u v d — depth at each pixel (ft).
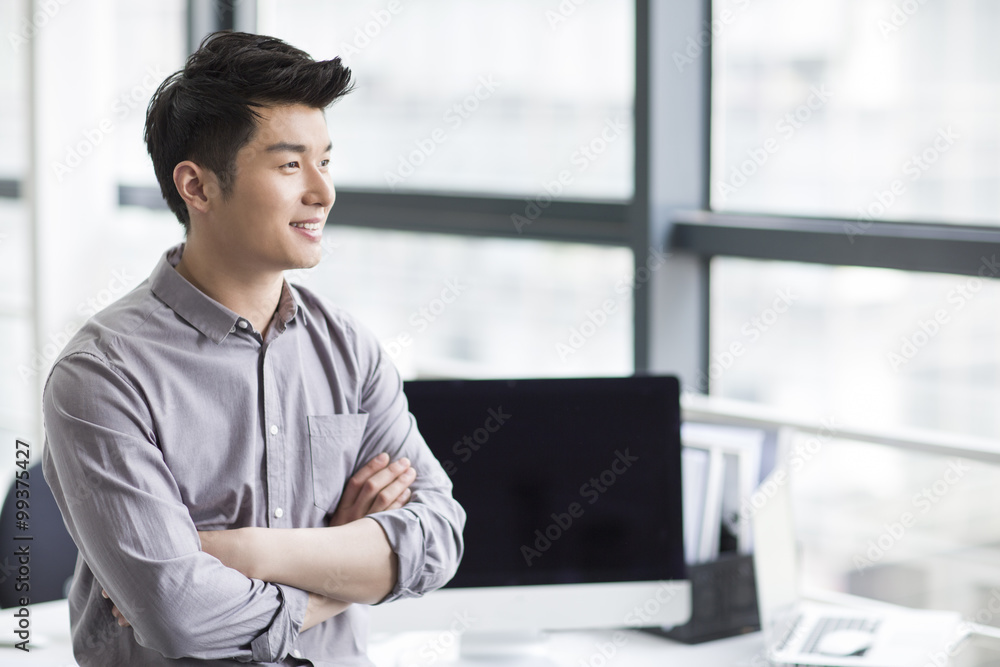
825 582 10.21
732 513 7.54
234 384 4.95
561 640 7.29
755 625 7.46
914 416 9.72
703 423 8.07
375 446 5.58
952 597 9.38
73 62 15.07
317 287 14.84
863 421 10.05
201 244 4.95
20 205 17.20
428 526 5.38
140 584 4.58
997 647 7.12
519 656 6.92
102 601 5.03
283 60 4.76
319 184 4.85
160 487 4.68
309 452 5.20
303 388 5.19
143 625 4.63
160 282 4.95
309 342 5.29
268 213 4.76
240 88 4.68
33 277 15.07
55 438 4.70
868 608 7.62
